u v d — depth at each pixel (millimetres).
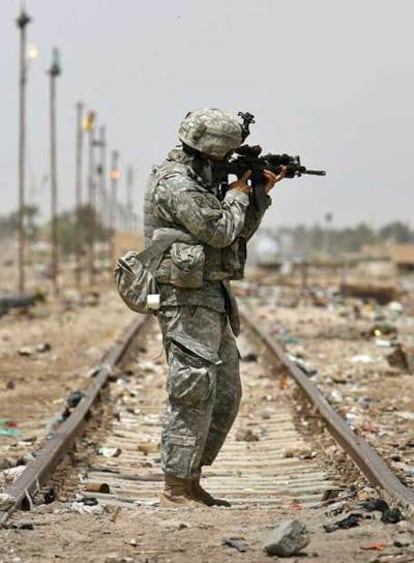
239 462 34812
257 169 26750
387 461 31672
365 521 24031
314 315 111062
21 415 45219
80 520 24625
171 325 26297
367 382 55688
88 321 101562
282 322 98500
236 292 152125
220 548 22016
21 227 128625
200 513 25641
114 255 195625
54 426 40406
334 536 22797
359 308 119750
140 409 46531
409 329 92000
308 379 50281
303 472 33094
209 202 25797
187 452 26578
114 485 30641
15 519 24500
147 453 36750
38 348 72312
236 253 26594
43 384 55531
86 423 40281
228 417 27625
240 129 26375
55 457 31359
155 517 25078
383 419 43125
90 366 62906
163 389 53625
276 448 37531
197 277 25844
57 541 22562
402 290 160625
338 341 80562
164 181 26094
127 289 26281
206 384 26078
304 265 172125
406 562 20547
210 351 26281
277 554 21391
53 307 120375
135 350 72750
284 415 45000
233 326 27047
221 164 26500
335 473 32188
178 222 26125
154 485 30984
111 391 50500
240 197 26375
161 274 26203
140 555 21531
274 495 29719
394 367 61594
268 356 68000
